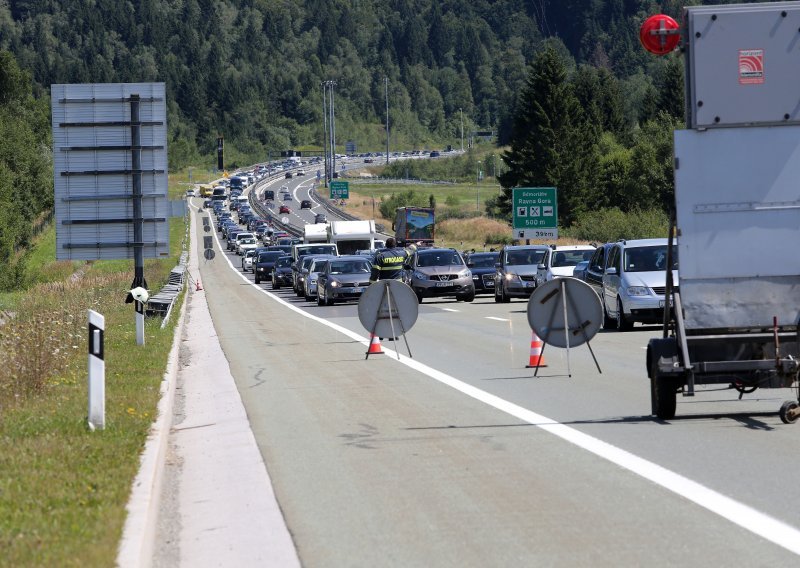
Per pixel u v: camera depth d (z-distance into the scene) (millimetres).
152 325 92500
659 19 40000
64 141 82750
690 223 39625
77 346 63438
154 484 30156
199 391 56125
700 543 24609
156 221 83562
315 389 54062
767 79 39125
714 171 39438
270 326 101938
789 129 39344
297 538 26266
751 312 39781
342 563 24094
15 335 56406
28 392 48344
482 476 32312
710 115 39219
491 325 95125
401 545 25312
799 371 39094
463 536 25844
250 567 24047
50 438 36312
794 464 32656
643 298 84062
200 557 25016
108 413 41812
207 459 37000
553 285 56281
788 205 39469
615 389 51188
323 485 31938
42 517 25594
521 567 23312
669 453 34781
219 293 184375
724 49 39062
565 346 56562
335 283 138250
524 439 38156
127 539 23938
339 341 82375
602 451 35469
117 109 82875
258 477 33406
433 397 49750
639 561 23422
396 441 38656
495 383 54438
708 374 39906
